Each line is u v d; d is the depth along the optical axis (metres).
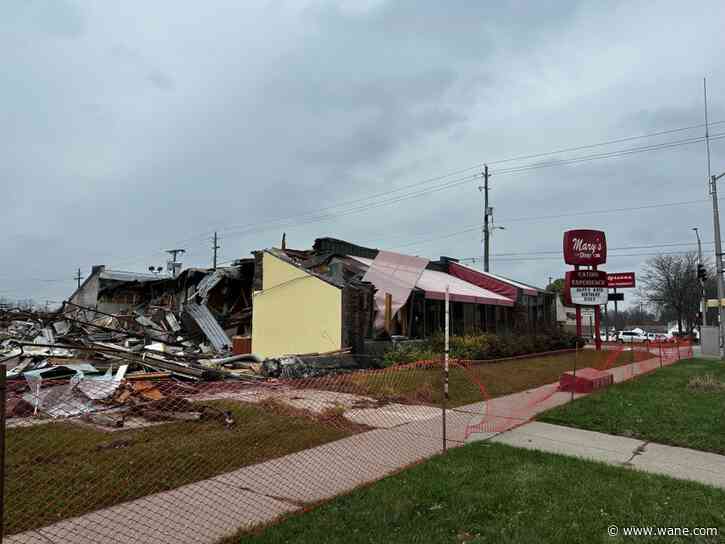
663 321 101.31
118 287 33.31
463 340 20.31
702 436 8.02
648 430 8.49
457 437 8.00
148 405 8.72
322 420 8.64
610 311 110.25
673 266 57.91
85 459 6.30
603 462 6.60
